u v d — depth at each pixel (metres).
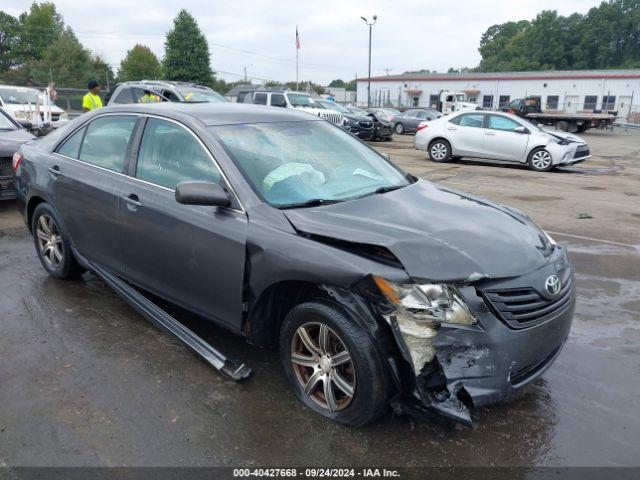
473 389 2.62
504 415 3.12
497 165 14.92
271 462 2.70
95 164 4.27
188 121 3.70
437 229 3.01
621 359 3.79
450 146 15.12
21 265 5.36
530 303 2.81
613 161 17.23
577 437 2.95
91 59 74.12
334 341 2.94
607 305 4.74
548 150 13.70
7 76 68.00
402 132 29.11
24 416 3.02
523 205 8.98
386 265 2.69
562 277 3.07
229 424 2.98
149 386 3.32
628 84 49.03
